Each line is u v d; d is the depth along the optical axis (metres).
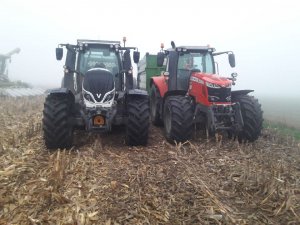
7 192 4.37
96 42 7.33
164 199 4.31
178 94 7.55
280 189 4.48
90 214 3.90
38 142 6.64
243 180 4.84
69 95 6.43
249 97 6.97
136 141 6.48
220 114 6.64
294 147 6.86
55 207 4.07
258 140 7.25
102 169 5.24
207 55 8.07
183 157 5.88
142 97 6.63
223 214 3.93
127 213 3.98
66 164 5.09
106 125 6.22
